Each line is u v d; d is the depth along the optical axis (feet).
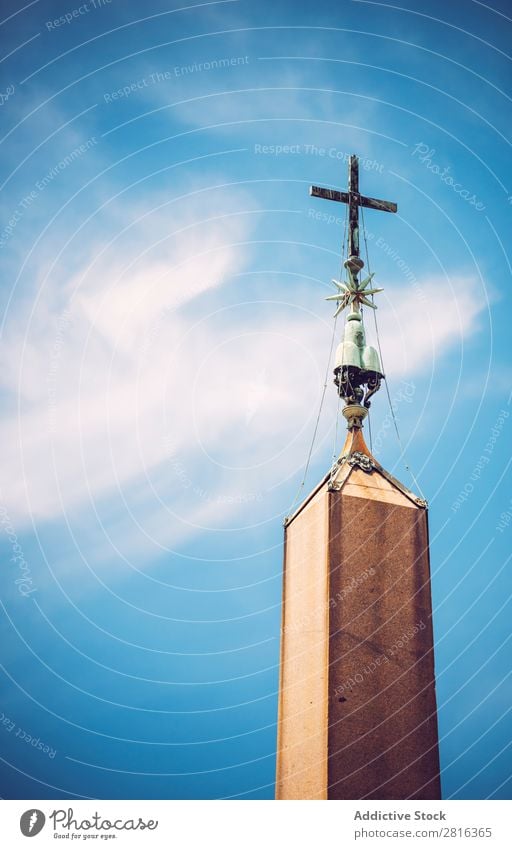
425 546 75.92
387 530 75.46
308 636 72.79
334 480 77.82
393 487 79.05
